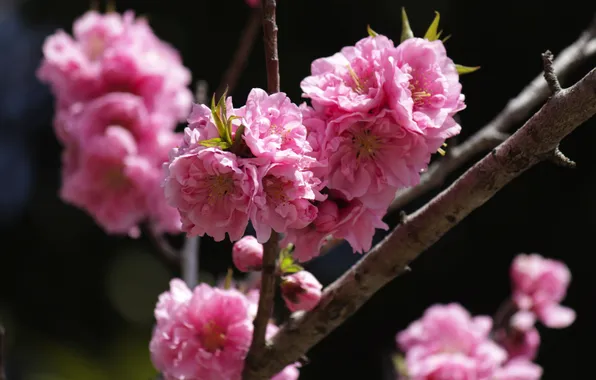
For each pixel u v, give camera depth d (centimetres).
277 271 154
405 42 150
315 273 384
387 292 386
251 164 147
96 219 188
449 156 172
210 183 148
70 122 182
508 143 151
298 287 154
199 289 158
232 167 146
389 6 384
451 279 386
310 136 150
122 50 181
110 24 187
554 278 182
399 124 150
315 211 149
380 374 378
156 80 183
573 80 337
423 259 386
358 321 386
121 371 353
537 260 183
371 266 154
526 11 373
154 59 183
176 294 160
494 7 376
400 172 150
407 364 176
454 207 152
